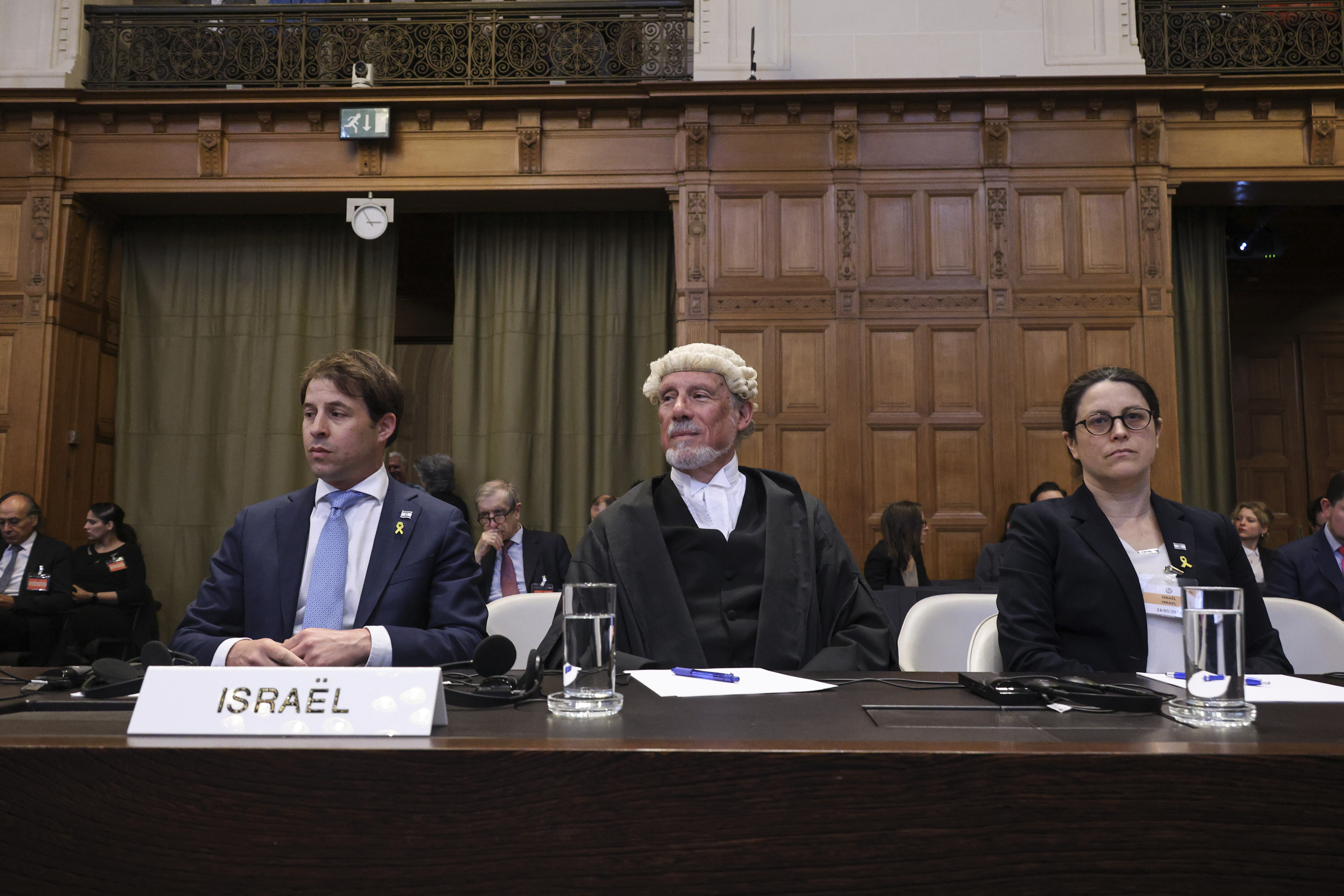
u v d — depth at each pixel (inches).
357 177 252.7
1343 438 341.4
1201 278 270.7
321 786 32.6
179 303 278.2
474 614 76.1
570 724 41.0
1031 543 80.8
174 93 248.1
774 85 242.1
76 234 257.4
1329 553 150.2
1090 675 59.6
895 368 244.2
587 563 80.0
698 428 83.4
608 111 251.6
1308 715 44.0
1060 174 242.8
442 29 259.6
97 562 223.6
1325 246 336.2
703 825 32.3
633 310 276.5
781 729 39.3
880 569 215.8
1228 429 265.4
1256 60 244.8
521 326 273.6
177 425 275.4
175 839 32.6
